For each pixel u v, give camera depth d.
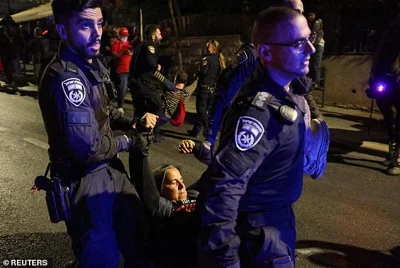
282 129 1.65
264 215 1.77
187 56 11.95
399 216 4.34
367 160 6.21
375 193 4.96
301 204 4.60
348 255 3.59
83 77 2.13
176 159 6.17
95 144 2.10
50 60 2.23
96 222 2.21
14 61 13.42
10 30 13.19
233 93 3.04
